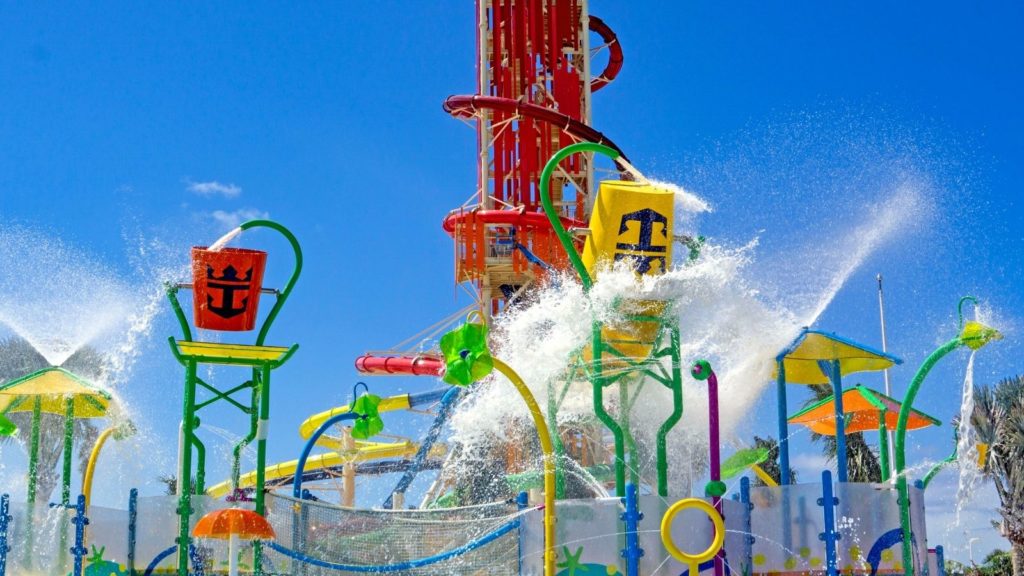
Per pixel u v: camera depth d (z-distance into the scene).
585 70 27.44
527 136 25.86
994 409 29.12
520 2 27.16
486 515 12.20
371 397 16.39
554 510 11.47
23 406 16.31
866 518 11.98
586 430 15.33
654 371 13.00
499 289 25.77
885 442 15.60
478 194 25.92
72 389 14.72
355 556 12.58
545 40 27.12
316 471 26.34
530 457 15.48
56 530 13.10
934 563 14.88
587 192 25.91
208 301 13.93
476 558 11.88
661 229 12.75
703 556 10.61
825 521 11.86
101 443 14.83
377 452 25.52
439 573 12.02
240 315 14.03
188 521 13.12
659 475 12.21
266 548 13.00
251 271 14.08
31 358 20.69
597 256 12.84
